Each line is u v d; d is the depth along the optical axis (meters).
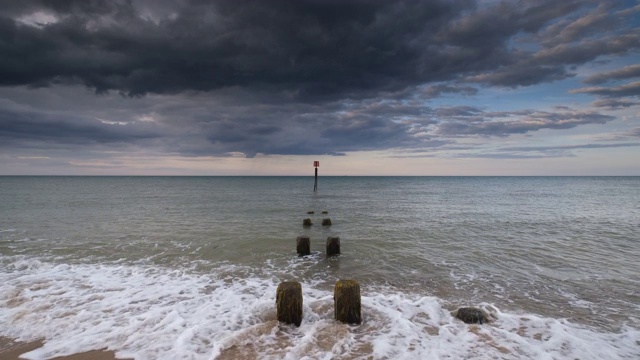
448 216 23.92
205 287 9.27
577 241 15.48
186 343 5.99
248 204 33.25
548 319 7.22
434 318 7.23
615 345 6.24
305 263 11.92
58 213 24.94
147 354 5.64
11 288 8.94
